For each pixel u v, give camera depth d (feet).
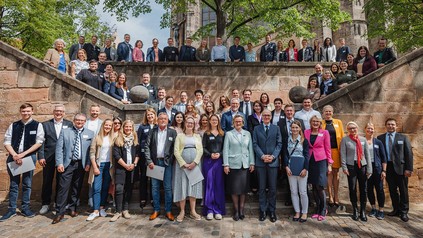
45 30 51.01
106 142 19.17
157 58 38.04
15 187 18.81
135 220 17.99
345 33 81.71
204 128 20.59
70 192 19.31
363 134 22.97
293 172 17.95
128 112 22.54
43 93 23.57
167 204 18.31
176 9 50.90
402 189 18.58
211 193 18.62
